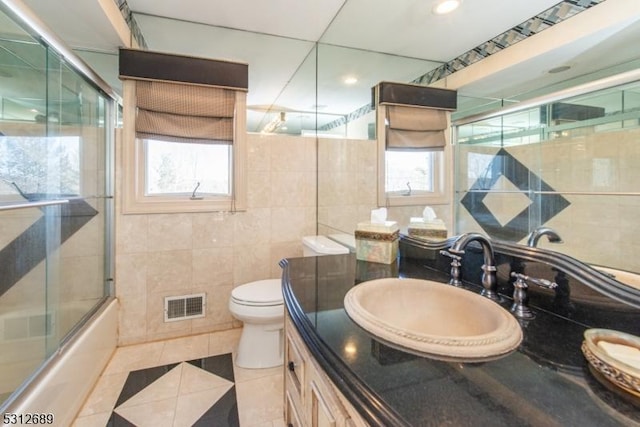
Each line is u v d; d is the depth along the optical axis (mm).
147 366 1890
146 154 2154
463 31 1210
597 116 747
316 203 2568
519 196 953
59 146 1803
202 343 2178
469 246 1146
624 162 690
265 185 2424
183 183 2256
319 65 2443
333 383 640
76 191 1902
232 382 1741
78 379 1510
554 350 676
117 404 1554
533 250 904
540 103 897
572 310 805
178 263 2236
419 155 1445
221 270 2342
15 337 1528
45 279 1695
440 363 636
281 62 2490
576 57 811
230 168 2338
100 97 2031
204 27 2156
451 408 505
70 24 1672
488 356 647
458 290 1013
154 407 1534
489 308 864
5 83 1557
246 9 1954
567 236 818
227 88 2211
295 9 1958
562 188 827
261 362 1882
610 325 723
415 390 553
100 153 2057
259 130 2482
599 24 761
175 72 2062
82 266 1928
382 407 513
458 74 1233
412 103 1495
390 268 1400
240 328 2404
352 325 831
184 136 2150
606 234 729
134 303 2154
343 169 2129
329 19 2068
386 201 1688
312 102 2549
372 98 1799
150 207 2141
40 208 1684
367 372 609
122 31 1842
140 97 2029
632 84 681
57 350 1462
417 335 717
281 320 1880
